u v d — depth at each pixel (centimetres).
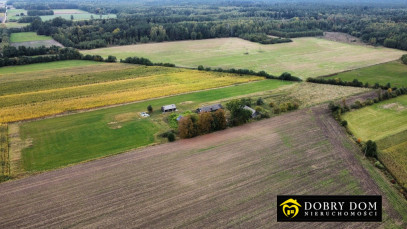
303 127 7012
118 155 5850
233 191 4775
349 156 5794
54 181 5034
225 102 8669
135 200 4588
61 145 6259
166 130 6919
